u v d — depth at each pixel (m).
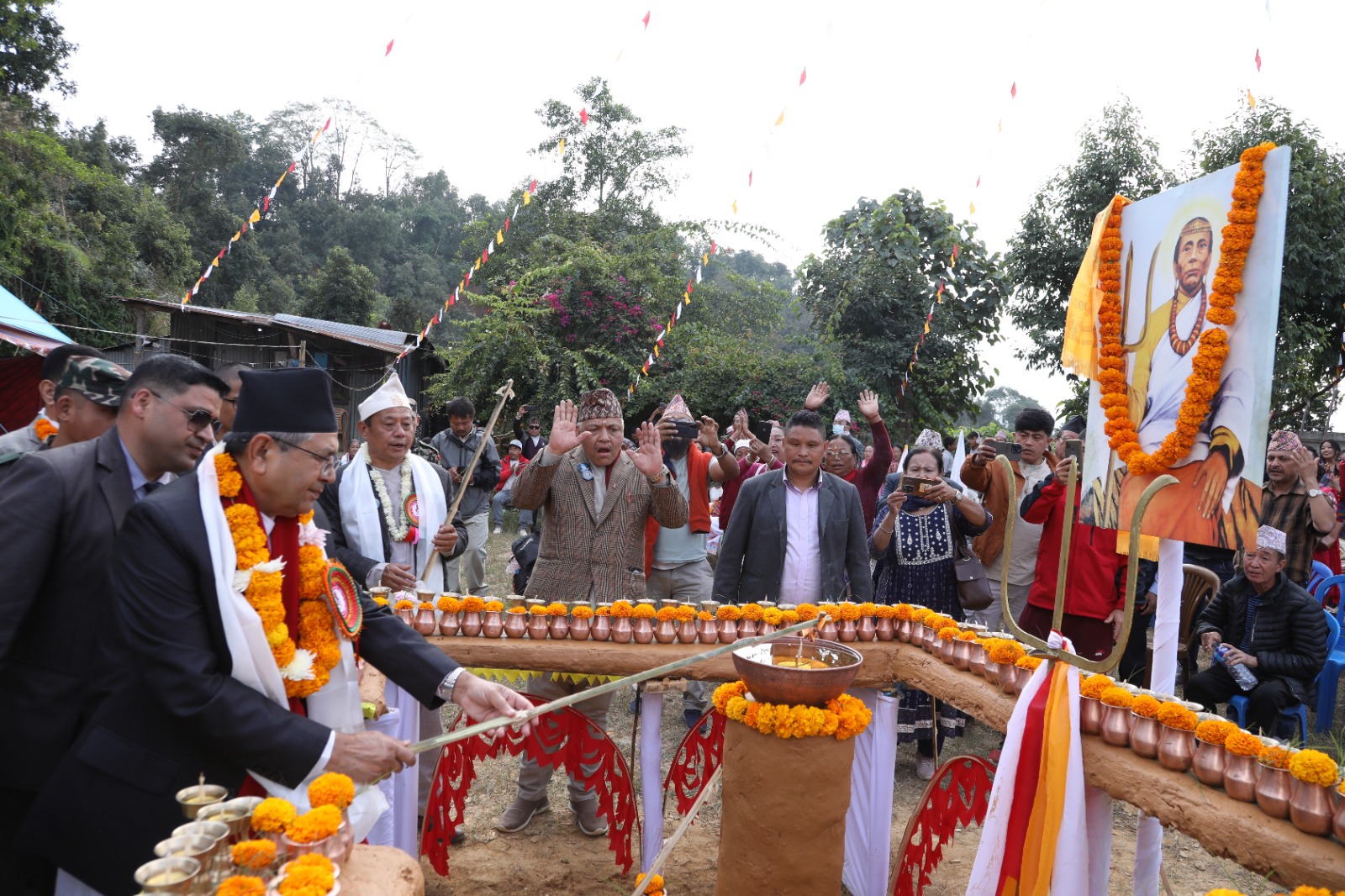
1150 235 2.54
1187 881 3.44
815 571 3.71
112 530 2.12
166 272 27.08
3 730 2.03
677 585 5.25
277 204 56.72
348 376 17.62
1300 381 9.64
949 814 2.85
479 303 16.11
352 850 1.60
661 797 3.20
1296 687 4.38
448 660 2.15
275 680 1.79
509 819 3.75
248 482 1.88
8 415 10.88
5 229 19.41
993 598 4.77
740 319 17.70
